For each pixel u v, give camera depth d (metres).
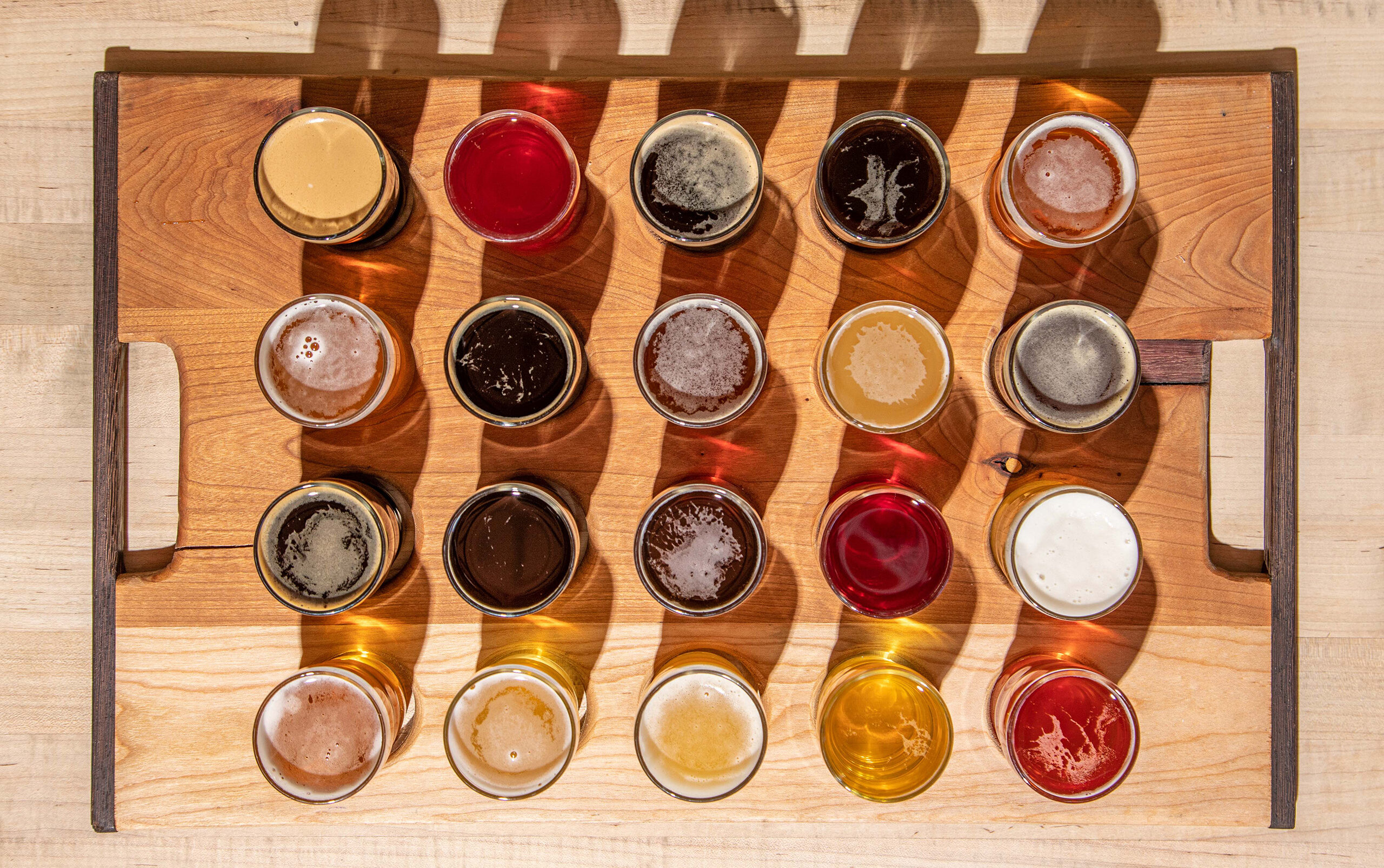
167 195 0.61
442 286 0.61
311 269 0.61
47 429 0.67
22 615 0.67
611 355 0.61
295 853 0.68
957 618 0.61
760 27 0.65
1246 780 0.61
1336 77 0.65
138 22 0.66
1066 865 0.67
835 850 0.67
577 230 0.61
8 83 0.66
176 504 0.66
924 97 0.61
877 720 0.61
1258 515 0.65
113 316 0.61
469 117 0.61
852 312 0.58
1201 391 0.61
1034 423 0.59
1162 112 0.61
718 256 0.61
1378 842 0.67
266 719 0.59
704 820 0.61
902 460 0.61
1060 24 0.65
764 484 0.61
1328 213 0.66
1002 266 0.61
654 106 0.61
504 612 0.57
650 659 0.61
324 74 0.64
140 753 0.61
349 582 0.58
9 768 0.67
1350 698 0.67
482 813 0.61
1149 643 0.61
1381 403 0.66
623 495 0.61
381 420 0.61
